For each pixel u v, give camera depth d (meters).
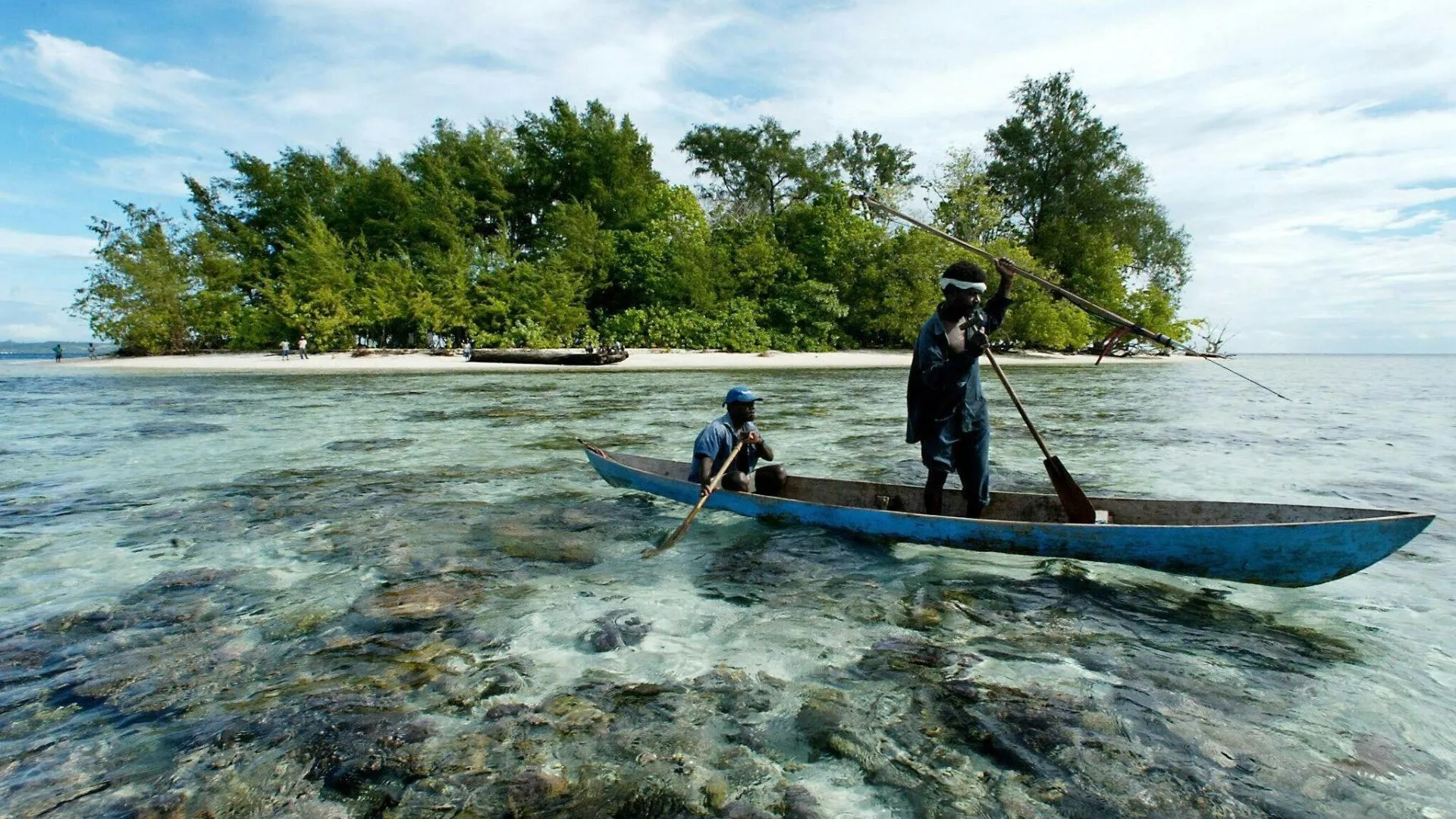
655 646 3.87
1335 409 16.69
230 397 18.80
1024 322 44.06
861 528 5.36
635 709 3.21
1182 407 17.02
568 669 3.61
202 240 43.47
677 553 5.44
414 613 4.32
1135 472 8.65
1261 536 4.21
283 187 49.56
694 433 12.07
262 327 41.41
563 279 40.75
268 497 7.38
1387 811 2.50
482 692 3.37
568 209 44.53
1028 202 53.44
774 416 14.43
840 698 3.31
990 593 4.61
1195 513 5.08
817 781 2.71
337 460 9.48
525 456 9.81
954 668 3.60
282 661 3.71
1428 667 3.59
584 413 15.12
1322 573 4.16
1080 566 5.05
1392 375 39.09
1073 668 3.59
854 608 4.38
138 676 3.55
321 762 2.83
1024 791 2.63
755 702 3.27
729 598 4.57
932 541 5.07
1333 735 2.98
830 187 50.75
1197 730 3.02
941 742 2.95
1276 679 3.46
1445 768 2.75
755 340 42.53
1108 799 2.58
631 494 7.44
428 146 51.62
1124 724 3.06
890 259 44.12
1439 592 4.62
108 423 13.48
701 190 64.62
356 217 48.69
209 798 2.62
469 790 2.65
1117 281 48.91
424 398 18.48
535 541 5.79
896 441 11.08
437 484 7.98
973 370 5.19
